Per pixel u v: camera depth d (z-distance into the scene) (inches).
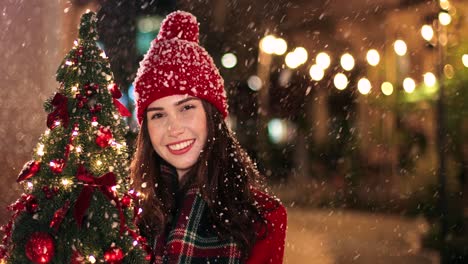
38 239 105.8
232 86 788.6
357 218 504.4
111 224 108.1
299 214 541.0
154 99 124.2
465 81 388.8
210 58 130.5
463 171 378.3
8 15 256.8
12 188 253.9
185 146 123.6
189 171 125.7
